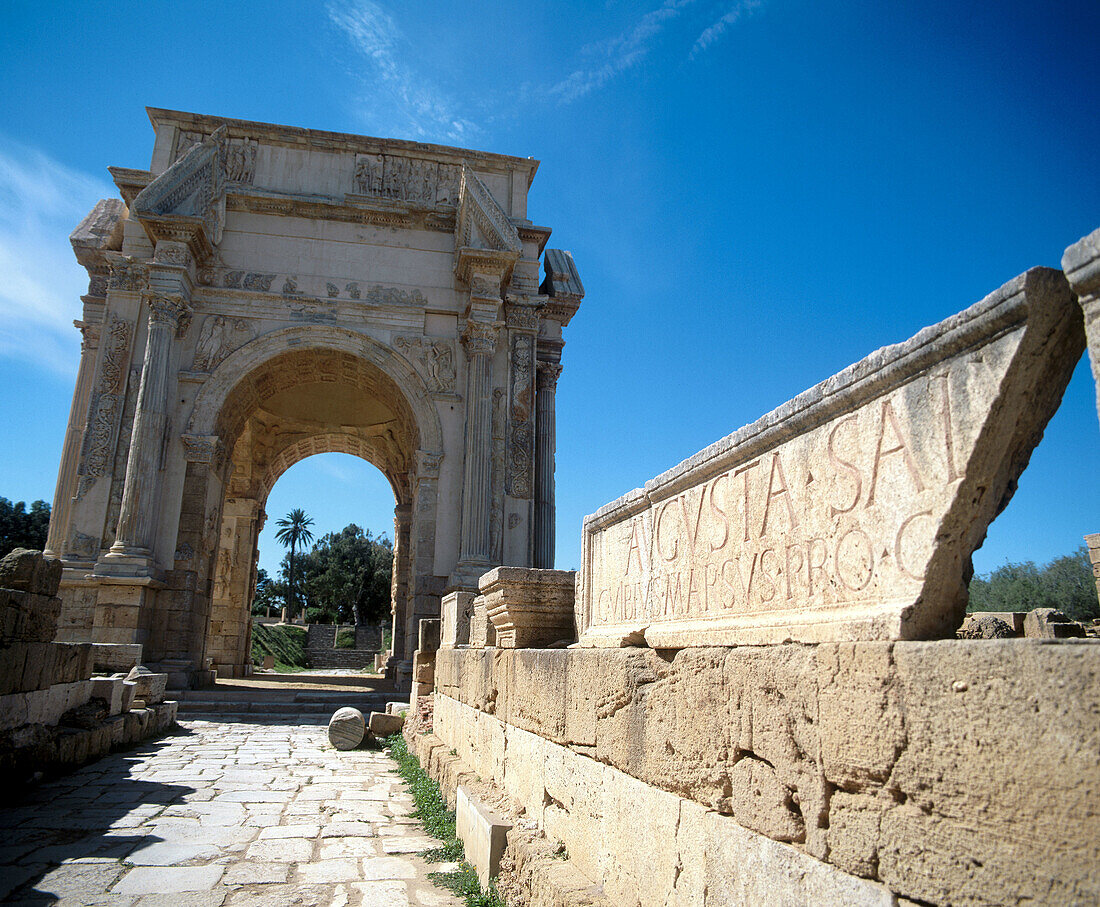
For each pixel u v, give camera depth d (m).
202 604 20.48
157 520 19.61
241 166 22.72
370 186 23.33
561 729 4.95
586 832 4.41
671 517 4.24
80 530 19.47
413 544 21.23
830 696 2.53
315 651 54.38
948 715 2.07
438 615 20.69
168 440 20.19
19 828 6.85
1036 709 1.83
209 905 5.07
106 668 14.41
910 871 2.14
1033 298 2.15
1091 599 20.84
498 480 21.59
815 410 3.00
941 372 2.47
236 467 30.08
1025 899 1.80
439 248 23.17
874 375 2.70
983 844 1.93
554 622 6.43
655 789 3.66
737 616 3.45
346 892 5.36
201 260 21.41
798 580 3.05
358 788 9.14
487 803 5.92
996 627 6.36
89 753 10.28
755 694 2.94
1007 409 2.29
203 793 8.59
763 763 2.87
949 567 2.41
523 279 23.70
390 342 22.19
